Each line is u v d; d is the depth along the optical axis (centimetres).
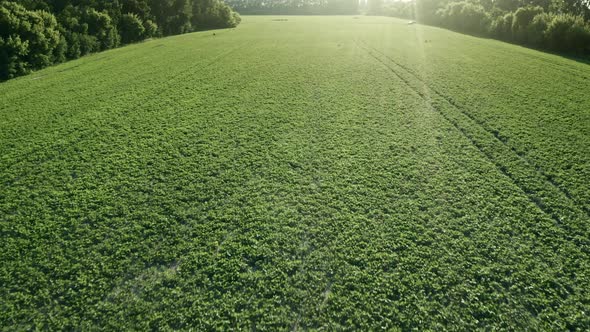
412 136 1246
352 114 1460
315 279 675
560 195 898
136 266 714
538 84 1814
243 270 701
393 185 957
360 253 730
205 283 671
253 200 908
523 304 616
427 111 1477
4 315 616
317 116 1448
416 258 713
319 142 1217
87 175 1041
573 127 1277
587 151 1105
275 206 884
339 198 906
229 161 1103
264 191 944
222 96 1739
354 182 977
